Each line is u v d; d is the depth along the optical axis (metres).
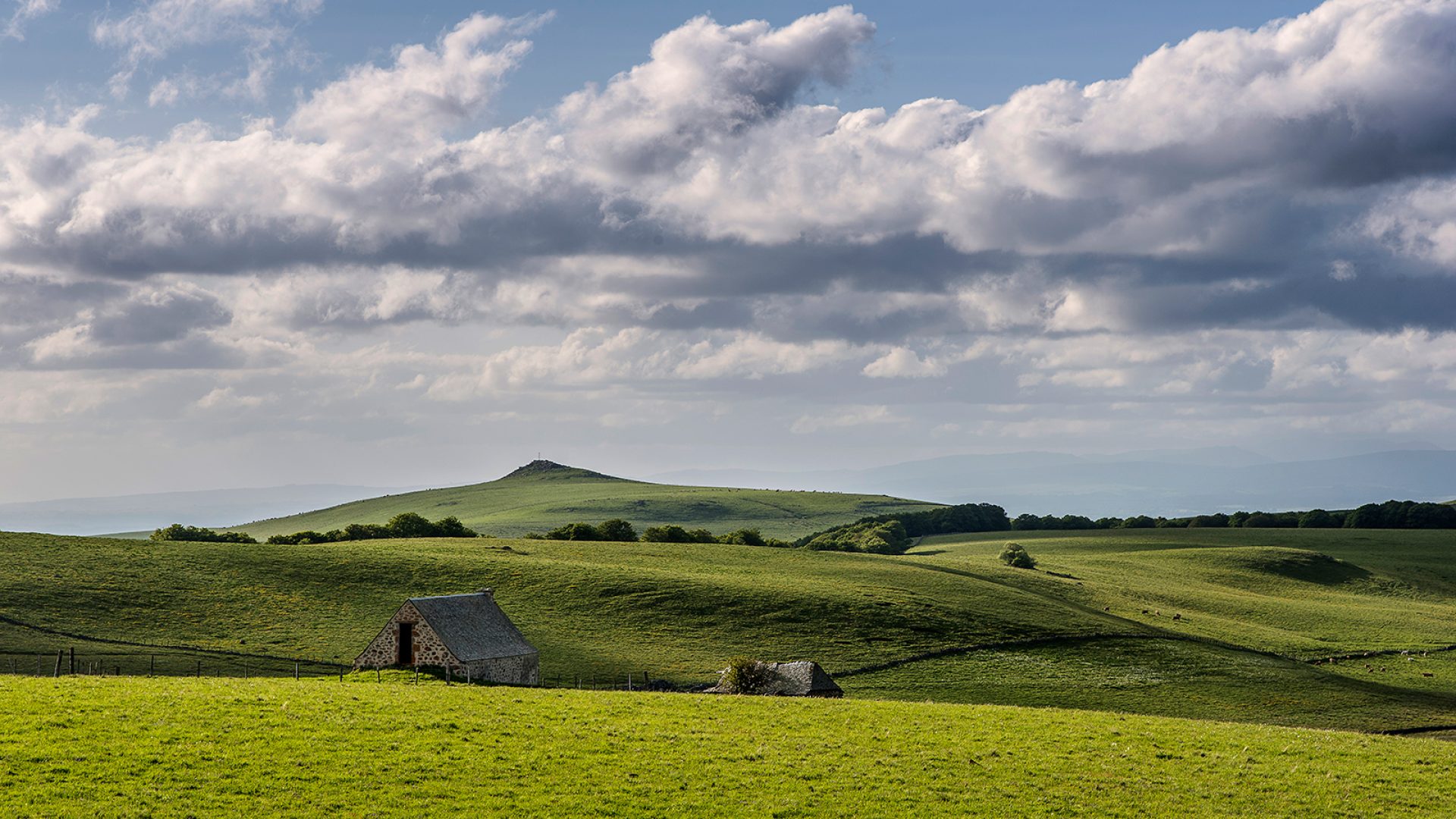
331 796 34.00
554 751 40.00
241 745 37.94
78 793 32.47
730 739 43.06
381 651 68.56
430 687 51.84
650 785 36.94
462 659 66.00
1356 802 38.84
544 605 103.62
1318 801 38.84
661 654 89.94
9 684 45.62
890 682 86.25
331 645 87.69
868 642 97.25
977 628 103.94
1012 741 45.06
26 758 34.81
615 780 37.25
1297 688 91.38
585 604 104.44
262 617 94.69
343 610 98.75
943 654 95.19
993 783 39.12
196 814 31.77
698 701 50.69
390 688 50.66
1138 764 42.50
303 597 101.81
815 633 99.00
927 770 40.34
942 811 36.06
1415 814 37.97
